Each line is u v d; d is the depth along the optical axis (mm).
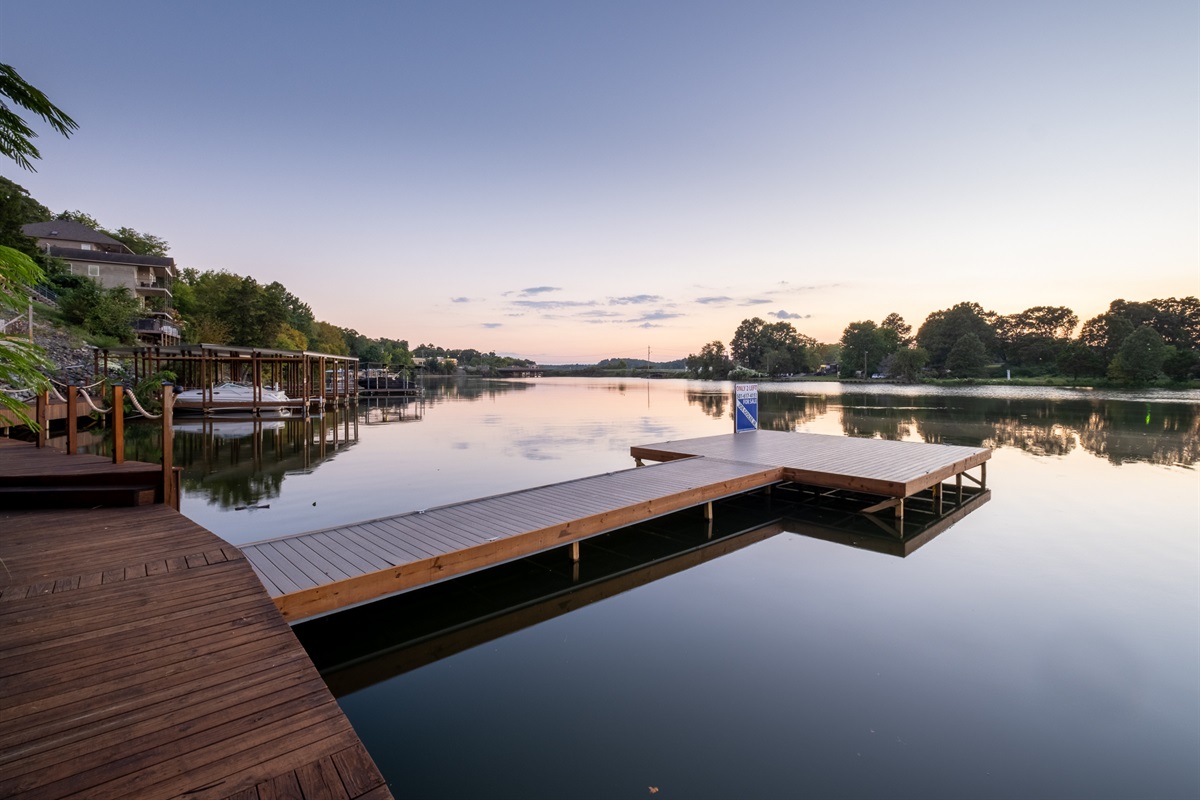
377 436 18250
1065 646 4609
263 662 2674
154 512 5383
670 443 12805
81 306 30641
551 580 6113
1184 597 5594
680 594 5777
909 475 8961
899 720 3611
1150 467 12578
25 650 2727
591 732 3492
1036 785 3018
